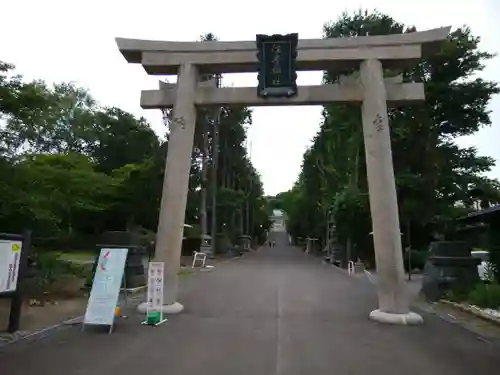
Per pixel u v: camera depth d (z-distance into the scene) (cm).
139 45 1254
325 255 4091
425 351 812
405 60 1196
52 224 1501
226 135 4050
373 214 1136
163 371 676
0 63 1182
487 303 1233
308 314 1189
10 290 901
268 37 1198
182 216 1207
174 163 1208
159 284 1067
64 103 3506
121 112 4331
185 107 1224
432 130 2447
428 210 2409
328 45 1205
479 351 816
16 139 1348
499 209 1400
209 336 919
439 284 1462
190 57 1246
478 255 1797
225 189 4066
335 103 1222
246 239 5778
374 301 1426
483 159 2580
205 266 2869
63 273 1609
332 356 770
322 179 3862
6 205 1259
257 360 739
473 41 2317
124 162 4234
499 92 2334
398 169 2503
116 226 3472
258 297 1500
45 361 728
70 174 1825
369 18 2553
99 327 991
